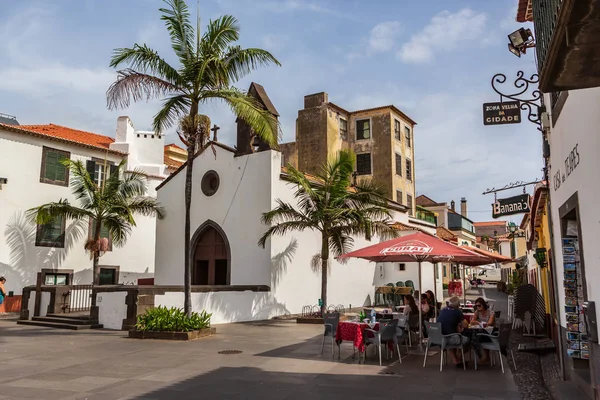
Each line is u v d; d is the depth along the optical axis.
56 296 18.73
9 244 22.38
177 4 14.20
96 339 13.76
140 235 28.33
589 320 6.26
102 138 30.48
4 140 22.70
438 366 9.79
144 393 7.62
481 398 7.34
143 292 15.91
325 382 8.34
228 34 14.57
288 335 14.54
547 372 9.34
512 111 8.77
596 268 6.09
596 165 5.87
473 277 66.38
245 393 7.61
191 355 11.05
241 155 22.39
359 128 39.94
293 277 21.73
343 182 18.61
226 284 21.95
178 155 37.81
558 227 8.48
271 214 18.98
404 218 31.75
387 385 8.12
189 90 14.64
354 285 26.00
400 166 40.12
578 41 3.85
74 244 25.03
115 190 23.00
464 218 59.81
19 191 22.98
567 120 7.32
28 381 8.47
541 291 17.06
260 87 20.80
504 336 9.52
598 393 6.16
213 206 23.02
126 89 14.00
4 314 21.56
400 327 11.09
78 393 7.64
